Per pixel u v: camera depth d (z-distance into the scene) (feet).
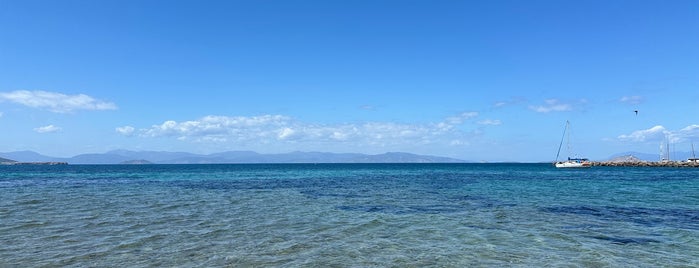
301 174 307.17
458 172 356.79
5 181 184.03
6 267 36.99
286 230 56.24
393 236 52.44
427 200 97.60
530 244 48.01
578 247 46.50
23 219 64.13
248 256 41.65
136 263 38.68
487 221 64.69
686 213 74.13
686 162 478.59
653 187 143.54
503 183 174.09
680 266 38.96
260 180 205.87
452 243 48.39
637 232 55.47
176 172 347.77
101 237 50.49
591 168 465.47
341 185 161.07
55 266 37.47
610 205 86.84
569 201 95.04
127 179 210.59
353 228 58.08
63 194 111.24
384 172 361.10
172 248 44.93
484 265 39.04
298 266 38.27
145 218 66.39
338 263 39.40
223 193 118.62
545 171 377.09
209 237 51.08
